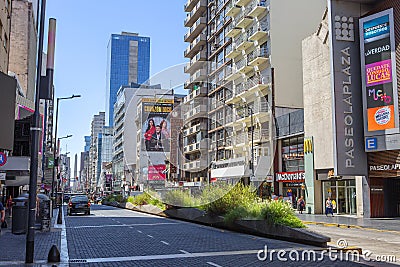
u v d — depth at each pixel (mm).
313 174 35625
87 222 24844
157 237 16234
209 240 15078
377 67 28500
